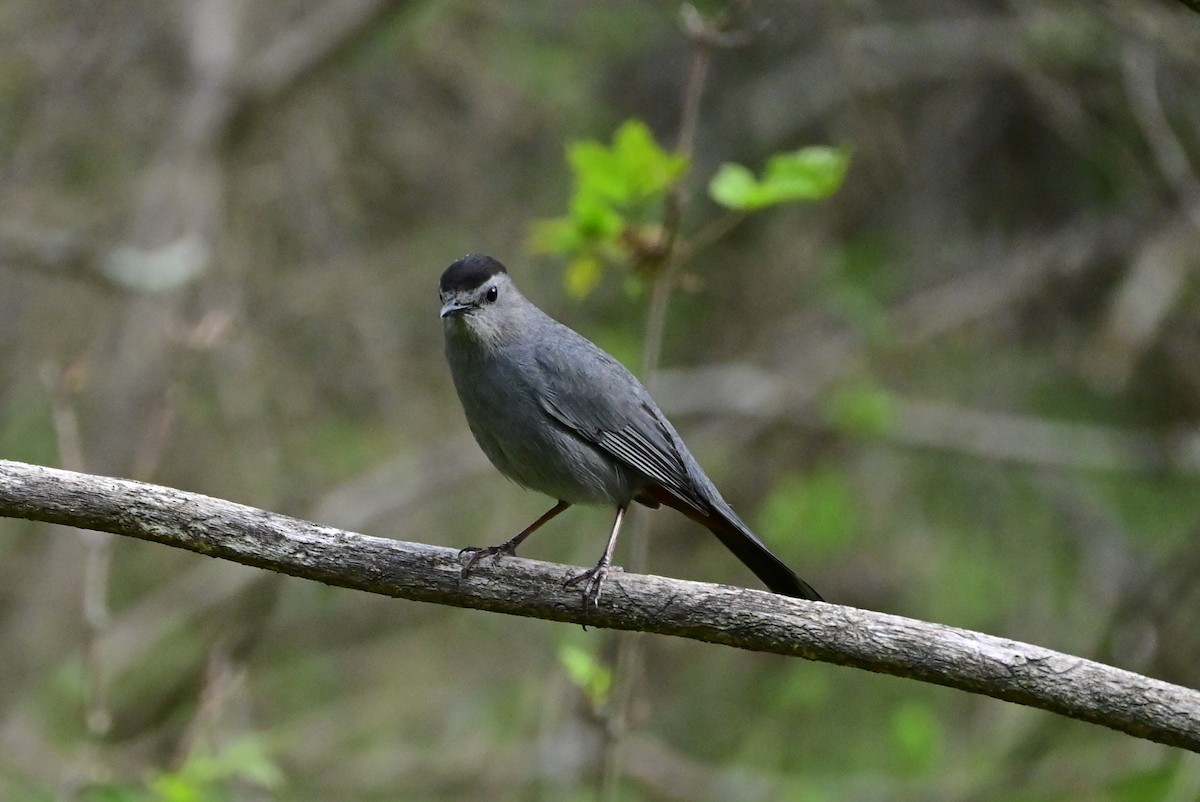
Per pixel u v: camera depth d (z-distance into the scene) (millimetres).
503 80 14977
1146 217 14141
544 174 15344
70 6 14891
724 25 8781
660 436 7957
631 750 13477
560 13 15016
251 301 14812
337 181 15328
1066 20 13055
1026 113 14500
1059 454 14633
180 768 9086
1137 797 11758
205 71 15148
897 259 15172
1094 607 13961
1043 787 12320
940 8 14172
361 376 15117
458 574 6484
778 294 15312
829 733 13680
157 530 6320
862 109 14438
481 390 8023
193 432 14297
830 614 6195
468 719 14469
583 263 8477
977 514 14945
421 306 15344
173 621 14539
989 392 15352
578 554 15062
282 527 6418
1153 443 14438
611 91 15172
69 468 9078
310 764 13906
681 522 15180
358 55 15414
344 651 15148
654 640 14359
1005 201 14875
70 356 14250
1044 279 14680
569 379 7902
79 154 14891
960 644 6047
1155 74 12953
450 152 15367
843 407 14539
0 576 14664
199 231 14695
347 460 15008
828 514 14016
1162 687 5883
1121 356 13062
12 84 14672
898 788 12617
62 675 13570
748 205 8156
